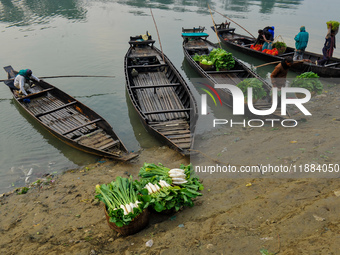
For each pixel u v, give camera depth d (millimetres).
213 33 19281
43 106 9891
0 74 12602
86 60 14414
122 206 3951
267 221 3666
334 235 3076
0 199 5855
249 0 32188
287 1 31844
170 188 4207
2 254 4117
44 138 8461
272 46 14609
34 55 14930
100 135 7945
